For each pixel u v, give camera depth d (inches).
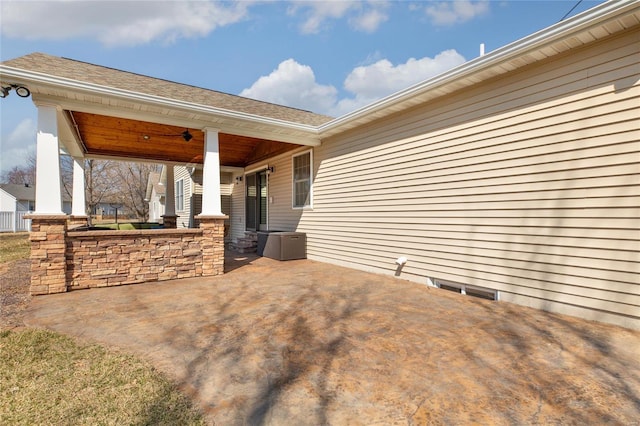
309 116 359.3
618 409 81.7
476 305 172.4
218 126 264.2
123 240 223.5
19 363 105.9
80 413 80.3
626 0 119.6
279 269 284.8
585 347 117.2
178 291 205.0
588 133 145.3
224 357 111.5
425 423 76.9
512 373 99.7
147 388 91.7
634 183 132.4
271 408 82.9
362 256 278.1
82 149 347.9
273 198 414.0
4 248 418.6
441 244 211.6
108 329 138.2
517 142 170.9
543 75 160.7
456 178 201.9
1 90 187.6
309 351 116.3
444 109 209.5
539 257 162.4
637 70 131.7
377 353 114.3
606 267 140.3
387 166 253.0
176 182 718.5
